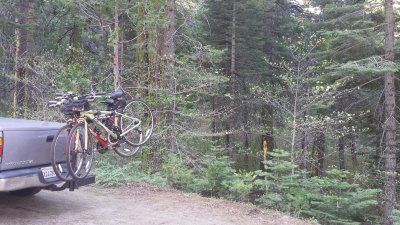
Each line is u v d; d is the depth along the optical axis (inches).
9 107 653.9
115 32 428.5
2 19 647.1
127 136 269.7
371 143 677.9
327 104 612.7
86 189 301.4
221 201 290.7
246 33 927.7
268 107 877.8
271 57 989.2
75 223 220.7
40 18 721.0
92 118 233.6
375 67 552.4
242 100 845.8
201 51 518.3
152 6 433.7
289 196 353.4
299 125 563.5
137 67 487.8
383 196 566.6
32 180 209.6
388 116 587.2
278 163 382.3
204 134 488.4
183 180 363.3
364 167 684.7
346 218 396.5
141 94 474.6
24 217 224.8
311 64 682.2
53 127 230.1
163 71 477.1
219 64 909.2
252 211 270.2
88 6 430.6
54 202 260.8
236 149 882.8
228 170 354.3
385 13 581.9
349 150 756.6
